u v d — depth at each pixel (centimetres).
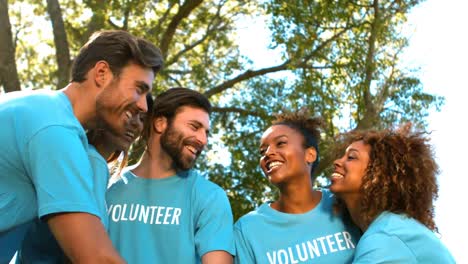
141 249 348
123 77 290
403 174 356
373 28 1483
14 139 266
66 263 312
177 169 369
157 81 1662
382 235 336
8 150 266
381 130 378
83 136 280
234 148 1667
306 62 1513
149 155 370
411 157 360
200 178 369
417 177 356
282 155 395
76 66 293
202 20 1678
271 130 405
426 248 332
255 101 1645
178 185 363
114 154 366
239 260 380
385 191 356
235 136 1683
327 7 1381
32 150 263
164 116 367
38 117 268
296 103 1477
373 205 358
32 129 265
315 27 1420
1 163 267
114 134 301
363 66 1473
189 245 349
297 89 1491
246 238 384
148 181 364
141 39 299
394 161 359
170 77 1694
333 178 377
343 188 370
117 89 289
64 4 1683
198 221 354
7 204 269
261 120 1672
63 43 1484
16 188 270
